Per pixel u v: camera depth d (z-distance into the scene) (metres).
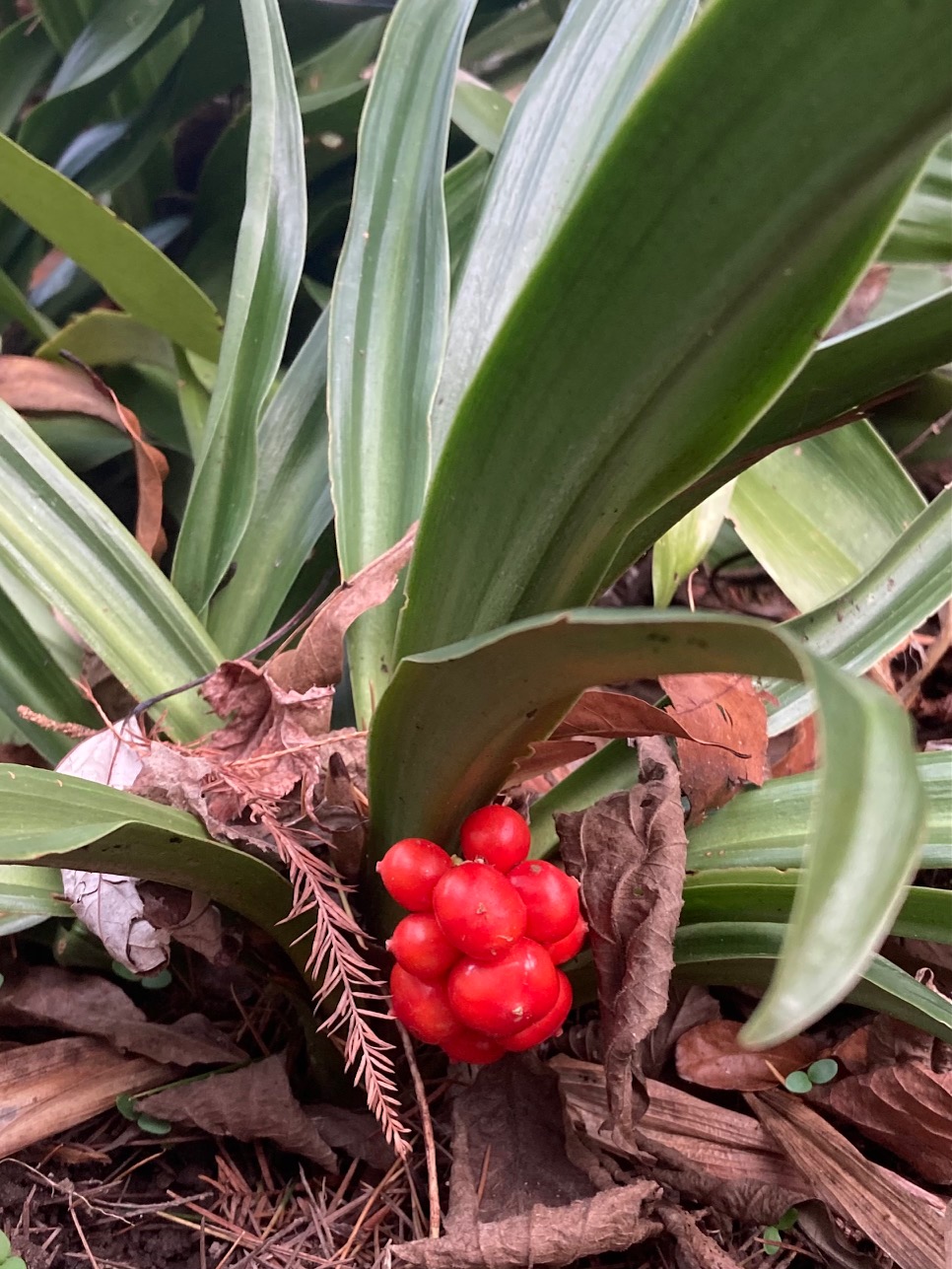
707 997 0.26
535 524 0.15
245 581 0.29
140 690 0.23
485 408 0.14
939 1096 0.21
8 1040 0.25
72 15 0.41
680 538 0.30
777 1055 0.24
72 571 0.23
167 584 0.24
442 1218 0.22
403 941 0.16
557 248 0.12
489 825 0.17
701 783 0.22
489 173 0.28
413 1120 0.23
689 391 0.13
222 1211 0.22
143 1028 0.24
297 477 0.31
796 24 0.09
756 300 0.11
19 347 0.44
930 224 0.36
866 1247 0.22
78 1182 0.23
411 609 0.17
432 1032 0.17
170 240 0.45
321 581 0.31
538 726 0.16
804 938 0.07
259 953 0.23
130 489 0.41
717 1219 0.22
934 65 0.09
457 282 0.34
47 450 0.24
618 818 0.20
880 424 0.38
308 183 0.43
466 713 0.15
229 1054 0.24
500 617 0.17
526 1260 0.19
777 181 0.10
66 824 0.16
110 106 0.46
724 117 0.10
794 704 0.26
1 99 0.44
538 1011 0.16
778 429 0.18
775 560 0.32
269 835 0.20
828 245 0.11
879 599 0.25
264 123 0.27
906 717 0.08
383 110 0.28
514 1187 0.21
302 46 0.44
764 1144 0.23
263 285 0.28
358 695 0.24
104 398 0.34
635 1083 0.20
